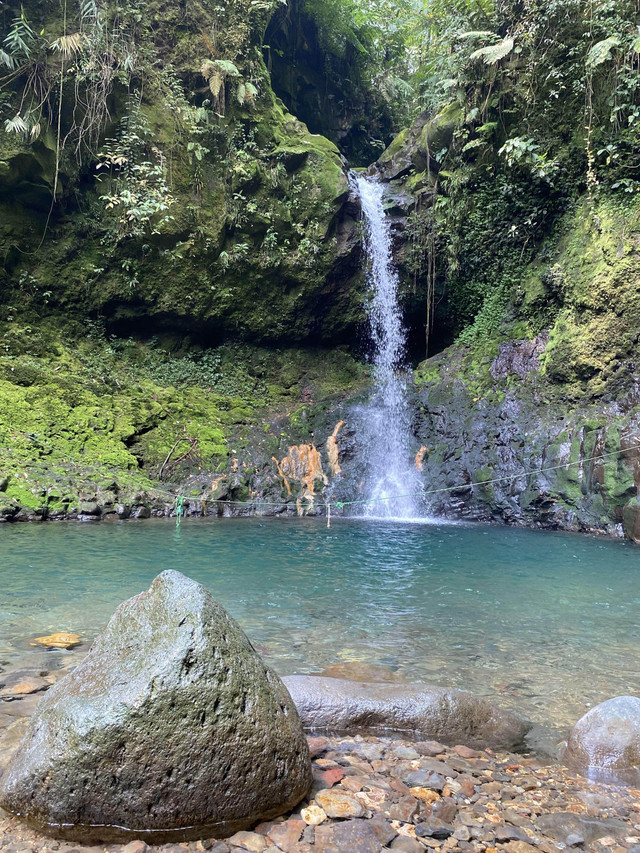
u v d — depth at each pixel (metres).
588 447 10.30
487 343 13.77
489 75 13.55
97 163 12.81
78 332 13.27
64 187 12.45
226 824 1.97
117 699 1.98
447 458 12.34
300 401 14.98
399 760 2.53
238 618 4.56
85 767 1.91
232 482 11.49
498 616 4.86
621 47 11.18
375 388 14.55
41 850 1.82
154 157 13.06
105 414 11.55
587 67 11.48
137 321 13.94
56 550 6.94
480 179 14.22
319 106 18.61
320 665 3.59
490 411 12.47
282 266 14.59
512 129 13.45
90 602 4.78
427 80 16.17
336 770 2.41
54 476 9.78
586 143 12.07
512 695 3.28
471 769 2.48
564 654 3.95
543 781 2.42
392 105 19.94
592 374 11.20
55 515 9.20
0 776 2.09
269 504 11.57
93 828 1.90
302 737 2.25
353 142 19.81
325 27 17.88
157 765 1.92
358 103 19.56
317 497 12.06
